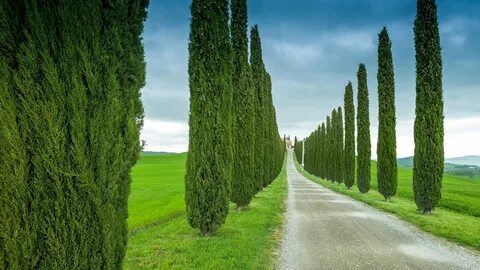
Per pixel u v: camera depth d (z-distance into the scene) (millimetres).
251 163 21562
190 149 13727
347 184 46969
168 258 9961
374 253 11367
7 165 3695
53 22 4094
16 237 3717
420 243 13008
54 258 3967
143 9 5430
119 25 4859
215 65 14016
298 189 42938
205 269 8859
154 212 20859
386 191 29453
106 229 4402
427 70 22344
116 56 4742
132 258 10062
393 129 30094
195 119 13703
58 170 3992
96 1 4480
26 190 3826
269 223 16453
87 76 4289
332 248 11977
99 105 4426
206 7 14094
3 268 3645
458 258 10898
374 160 148250
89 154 4281
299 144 147500
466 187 48438
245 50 22656
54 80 3998
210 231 13547
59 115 4031
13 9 3912
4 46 3830
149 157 132500
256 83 29688
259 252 10867
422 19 22891
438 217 19500
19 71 3865
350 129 47469
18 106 3855
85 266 4203
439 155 21312
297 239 13375
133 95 5148
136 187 40812
